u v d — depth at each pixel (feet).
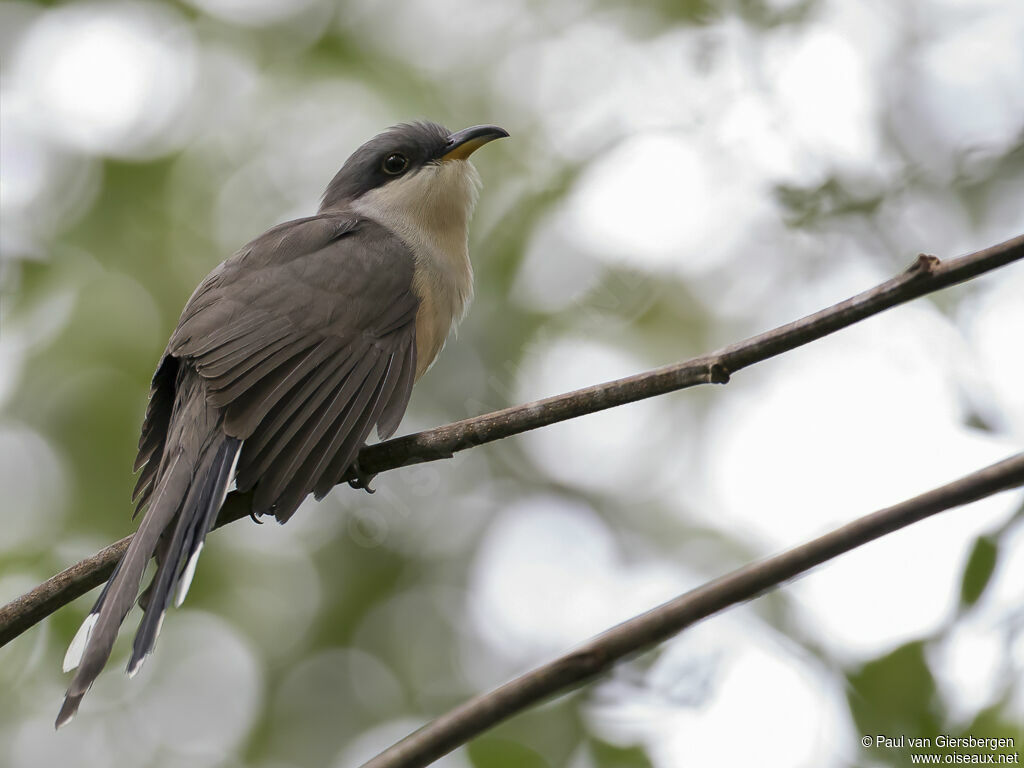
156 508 23.17
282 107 44.45
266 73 45.03
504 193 44.06
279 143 44.19
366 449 25.30
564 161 44.19
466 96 45.03
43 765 39.96
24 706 39.01
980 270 19.12
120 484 39.52
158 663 41.78
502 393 41.93
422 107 44.32
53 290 41.06
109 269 41.73
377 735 41.55
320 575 43.01
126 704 41.39
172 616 41.75
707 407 44.73
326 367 26.89
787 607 31.55
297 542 43.45
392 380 27.81
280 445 24.86
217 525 24.80
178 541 22.84
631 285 43.04
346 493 43.70
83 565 22.35
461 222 32.68
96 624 20.29
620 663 15.49
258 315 26.86
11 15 44.91
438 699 41.91
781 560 15.71
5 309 40.91
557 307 43.09
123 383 40.19
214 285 28.07
